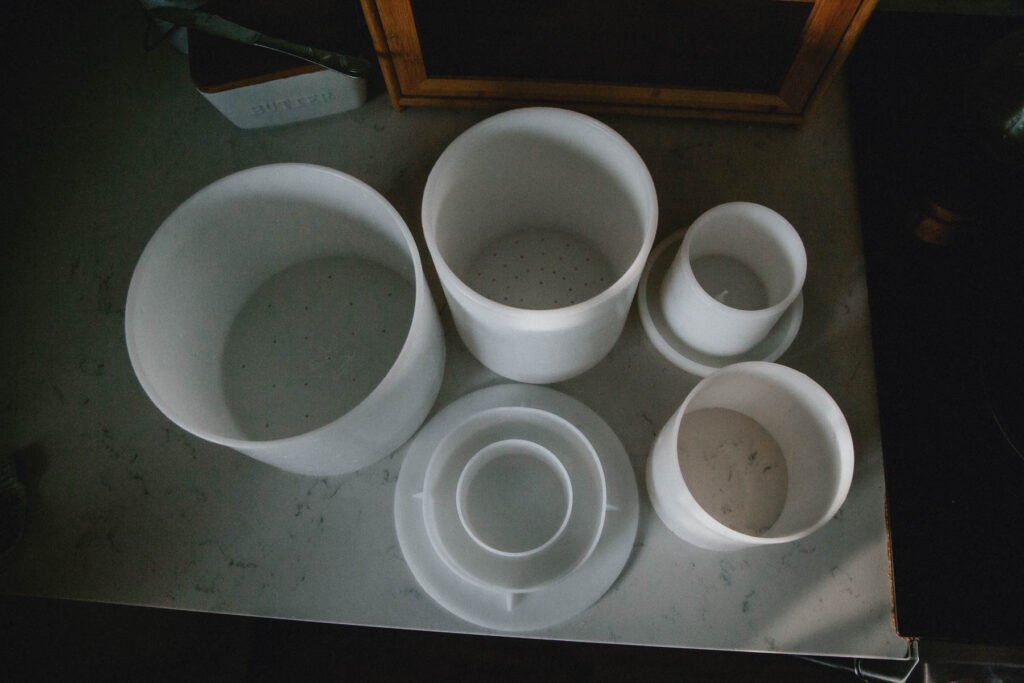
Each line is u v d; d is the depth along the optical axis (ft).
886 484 1.82
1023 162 1.83
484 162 1.68
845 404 1.90
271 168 1.66
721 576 1.77
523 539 1.72
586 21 1.78
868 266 2.00
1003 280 1.91
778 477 1.83
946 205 1.95
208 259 1.82
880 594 1.75
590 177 1.76
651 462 1.77
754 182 2.09
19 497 1.85
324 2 1.96
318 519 1.83
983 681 1.75
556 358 1.66
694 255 1.96
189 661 2.60
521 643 2.89
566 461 1.77
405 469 1.84
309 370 1.96
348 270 2.08
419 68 1.96
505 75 1.99
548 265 2.05
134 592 1.79
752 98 2.00
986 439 1.82
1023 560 1.74
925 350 1.90
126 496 1.87
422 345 1.59
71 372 1.99
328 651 2.87
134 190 2.14
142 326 1.58
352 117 2.16
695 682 2.83
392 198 2.09
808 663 2.84
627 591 1.75
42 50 2.31
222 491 1.87
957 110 1.93
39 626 2.22
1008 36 1.84
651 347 1.97
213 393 1.89
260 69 1.90
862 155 2.09
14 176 2.18
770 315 1.63
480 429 1.81
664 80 1.98
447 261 1.81
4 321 2.05
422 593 1.77
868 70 2.17
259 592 1.78
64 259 2.10
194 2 1.94
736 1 1.70
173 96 2.22
